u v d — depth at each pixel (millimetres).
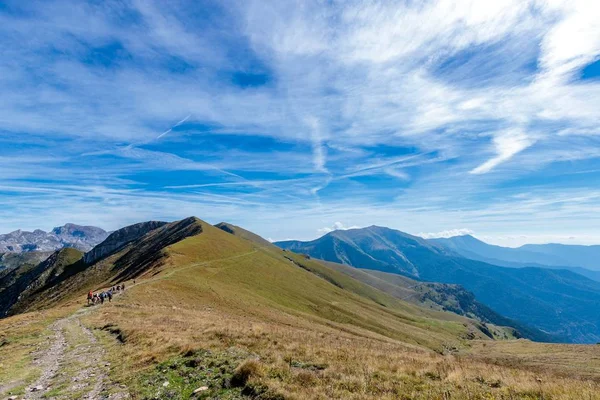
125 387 16344
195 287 71000
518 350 104000
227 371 16391
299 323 67750
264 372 15125
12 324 39469
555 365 54219
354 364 17250
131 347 24641
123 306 49500
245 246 194125
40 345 28281
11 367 21562
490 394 12992
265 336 25203
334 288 188625
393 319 175500
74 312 47594
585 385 14047
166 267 92375
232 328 28531
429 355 22453
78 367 21016
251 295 88562
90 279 159750
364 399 12398
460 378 14938
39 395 16281
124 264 165875
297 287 138875
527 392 13219
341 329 88250
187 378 16375
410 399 12602
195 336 25391
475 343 171500
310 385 13914
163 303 54250
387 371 16109
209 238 163250
